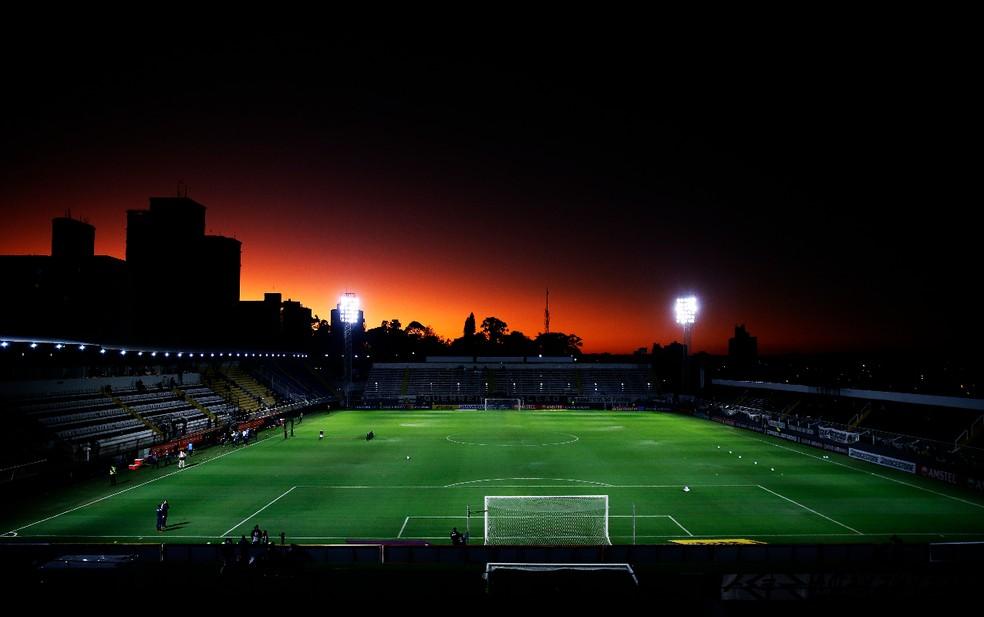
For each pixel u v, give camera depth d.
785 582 20.92
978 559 25.00
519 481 43.69
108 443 49.78
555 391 117.88
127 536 30.81
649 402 107.25
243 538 25.22
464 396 114.00
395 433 70.56
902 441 55.09
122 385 63.34
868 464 50.50
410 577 23.16
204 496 39.00
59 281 93.75
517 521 33.47
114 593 19.97
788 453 56.19
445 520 33.84
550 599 19.55
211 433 61.50
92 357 59.59
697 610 19.38
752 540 30.56
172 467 48.69
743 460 52.31
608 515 34.78
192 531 31.61
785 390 84.75
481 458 53.19
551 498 38.53
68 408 51.72
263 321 151.50
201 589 20.52
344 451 56.97
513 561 25.20
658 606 19.44
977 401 54.72
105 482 42.88
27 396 49.47
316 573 23.14
